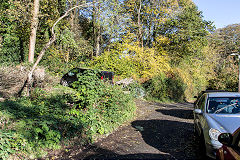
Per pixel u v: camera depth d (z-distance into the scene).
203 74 32.16
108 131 7.11
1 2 16.80
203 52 33.75
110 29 24.38
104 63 21.83
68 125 5.91
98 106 7.83
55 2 14.10
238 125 4.63
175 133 7.44
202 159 4.89
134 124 8.78
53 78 12.72
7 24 17.80
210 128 4.71
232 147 2.65
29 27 14.99
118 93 9.27
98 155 5.00
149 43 32.19
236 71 24.55
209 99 6.17
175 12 30.02
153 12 29.50
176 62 30.31
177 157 5.01
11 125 4.95
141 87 19.55
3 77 8.61
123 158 4.84
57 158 4.70
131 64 22.75
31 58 15.46
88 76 7.40
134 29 30.00
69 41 21.53
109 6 18.80
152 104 16.70
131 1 29.56
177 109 14.84
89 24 30.78
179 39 29.70
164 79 21.34
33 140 4.81
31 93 8.70
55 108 6.93
